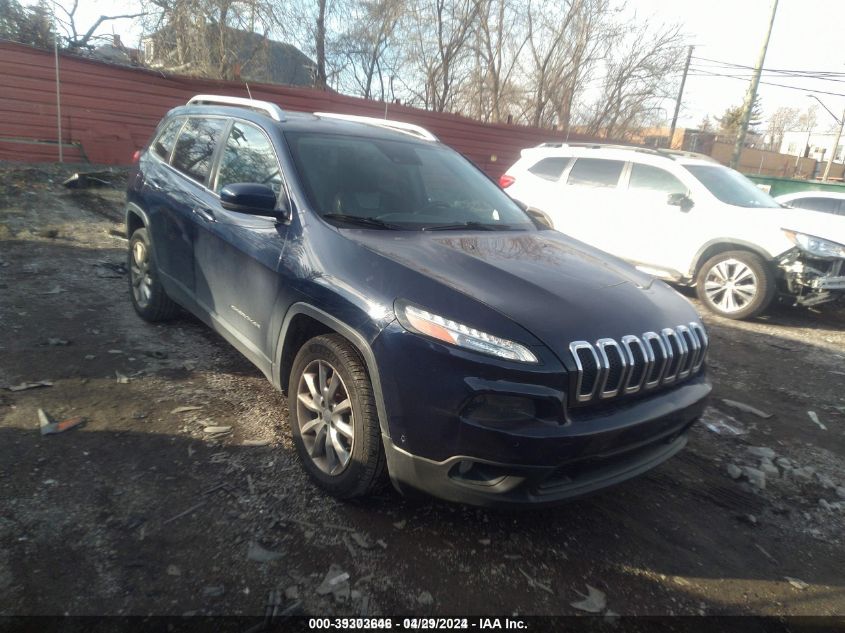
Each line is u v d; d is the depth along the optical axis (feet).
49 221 27.99
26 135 37.11
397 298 8.87
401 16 70.79
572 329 8.67
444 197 13.25
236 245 11.98
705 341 10.35
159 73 40.65
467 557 9.01
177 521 9.07
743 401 16.28
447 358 8.21
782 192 77.97
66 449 10.52
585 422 8.41
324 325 10.14
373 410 9.12
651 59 81.76
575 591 8.61
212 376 13.99
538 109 81.25
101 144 39.55
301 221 10.82
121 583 7.83
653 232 26.27
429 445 8.43
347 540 9.06
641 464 9.56
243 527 9.09
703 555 9.75
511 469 8.18
